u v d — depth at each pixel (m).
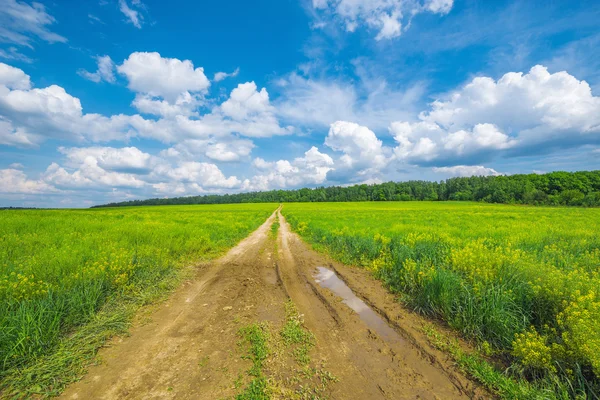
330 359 4.33
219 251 12.77
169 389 3.57
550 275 5.38
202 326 5.37
